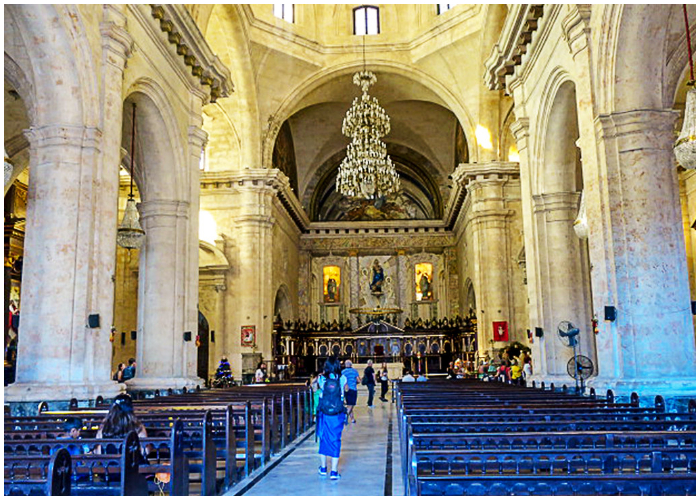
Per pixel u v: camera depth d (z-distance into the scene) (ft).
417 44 86.33
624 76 36.24
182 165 52.08
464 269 105.91
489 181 82.07
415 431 21.16
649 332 34.35
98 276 36.24
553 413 24.98
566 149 49.08
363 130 65.77
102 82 37.88
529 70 51.24
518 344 75.61
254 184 85.05
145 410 30.27
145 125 48.39
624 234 35.42
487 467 14.61
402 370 107.24
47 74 35.68
